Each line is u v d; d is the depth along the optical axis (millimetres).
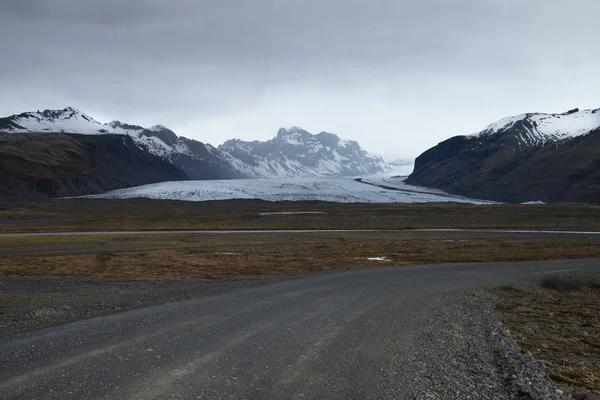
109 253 36844
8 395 6023
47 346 8844
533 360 9531
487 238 60312
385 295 17812
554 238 61500
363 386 7016
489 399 6941
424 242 53125
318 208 129750
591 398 7449
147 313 12906
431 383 7434
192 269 28062
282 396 6398
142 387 6492
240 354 8531
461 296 19016
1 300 15719
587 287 25719
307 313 13344
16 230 64875
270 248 43000
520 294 21766
